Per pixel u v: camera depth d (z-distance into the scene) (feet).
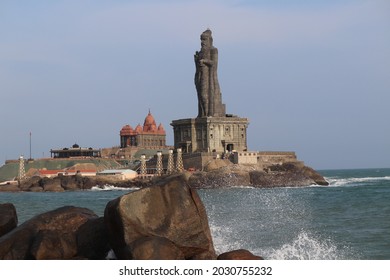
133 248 93.81
